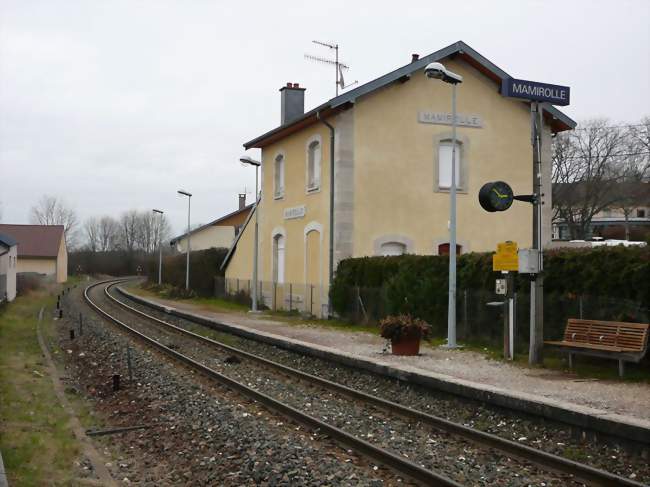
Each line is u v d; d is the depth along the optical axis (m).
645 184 41.56
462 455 7.18
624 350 10.38
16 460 6.84
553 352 12.60
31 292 38.94
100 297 39.16
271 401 9.52
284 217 25.53
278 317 22.92
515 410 8.73
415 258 16.97
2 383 11.30
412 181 21.33
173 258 44.91
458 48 21.27
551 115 22.48
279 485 6.18
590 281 11.84
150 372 12.80
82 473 6.70
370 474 6.48
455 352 13.65
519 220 22.34
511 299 12.70
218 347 16.45
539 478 6.38
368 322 18.64
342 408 9.60
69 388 11.51
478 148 22.03
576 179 42.28
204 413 9.12
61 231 62.72
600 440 7.50
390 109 21.22
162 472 6.89
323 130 22.03
